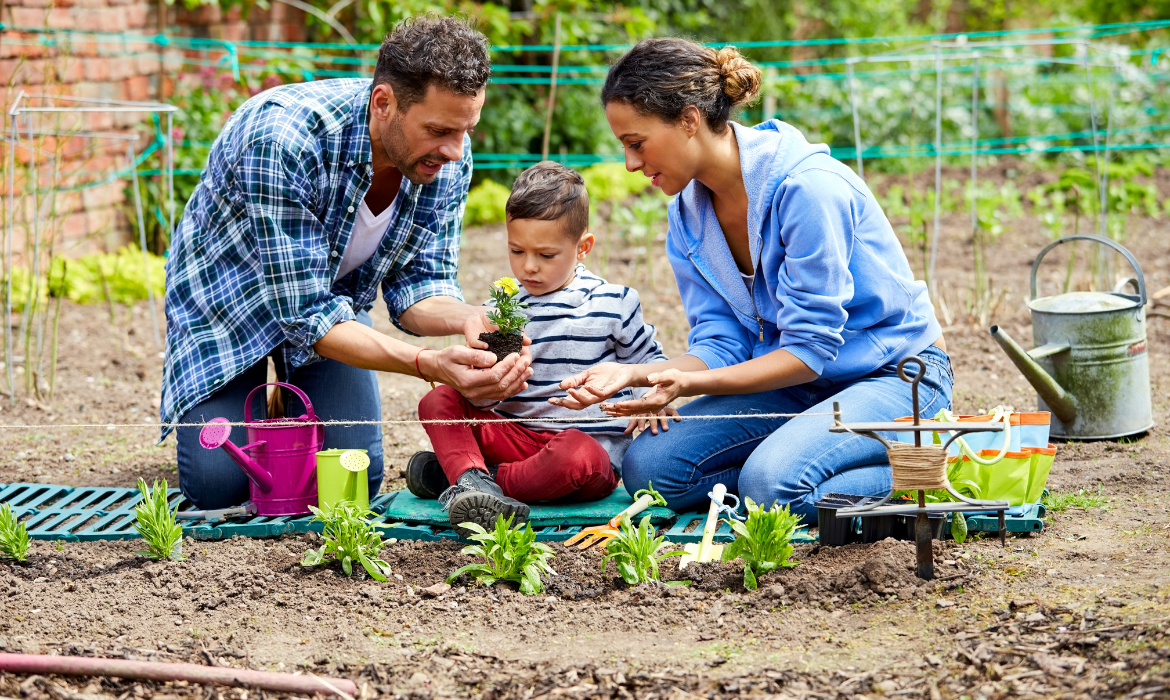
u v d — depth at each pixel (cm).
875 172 1163
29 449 448
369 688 227
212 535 327
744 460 340
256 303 337
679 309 683
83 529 338
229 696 223
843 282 313
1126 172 852
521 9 1106
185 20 862
